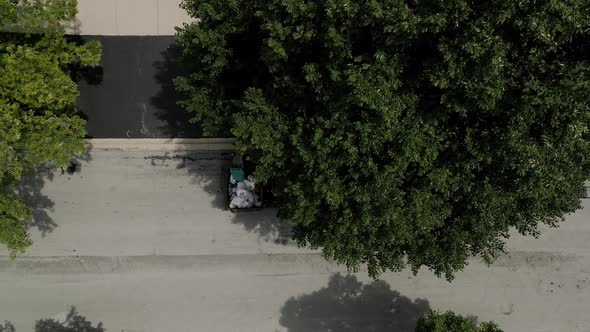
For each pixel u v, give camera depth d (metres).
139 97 19.44
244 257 19.73
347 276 19.88
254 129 13.41
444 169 12.60
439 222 13.35
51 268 19.30
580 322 20.17
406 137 11.76
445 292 20.02
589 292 20.23
